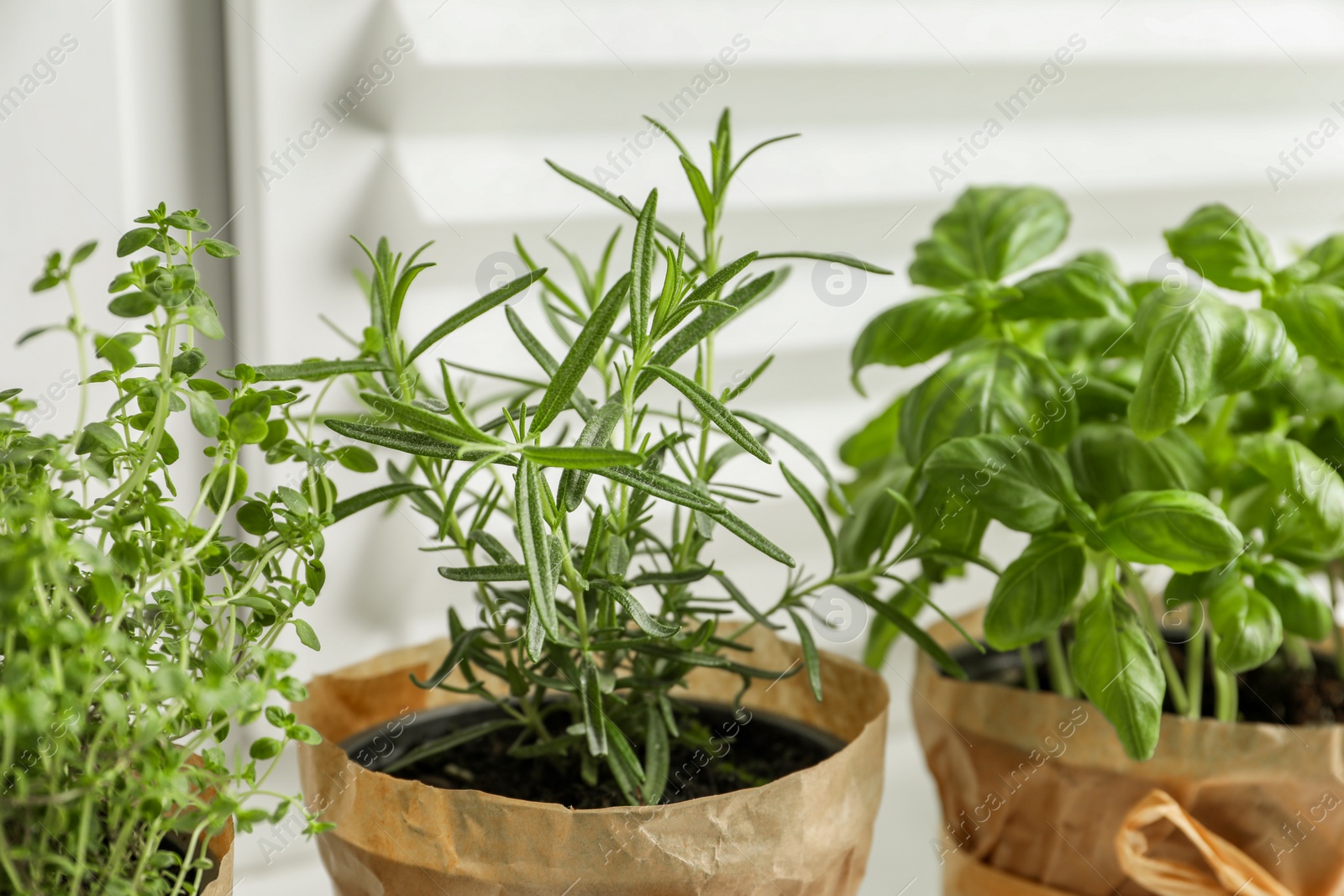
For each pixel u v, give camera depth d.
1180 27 1.17
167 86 0.80
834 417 1.13
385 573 0.91
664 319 0.57
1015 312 0.81
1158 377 0.69
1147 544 0.70
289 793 0.89
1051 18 1.11
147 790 0.46
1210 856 0.74
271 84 0.80
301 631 0.56
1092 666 0.72
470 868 0.59
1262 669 0.96
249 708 0.49
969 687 0.82
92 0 0.75
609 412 0.57
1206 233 0.80
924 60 1.04
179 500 0.85
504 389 0.93
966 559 0.76
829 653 0.82
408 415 0.51
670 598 0.72
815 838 0.63
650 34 0.93
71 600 0.44
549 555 0.52
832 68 1.01
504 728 0.77
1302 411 0.84
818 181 1.04
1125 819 0.77
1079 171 1.17
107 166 0.78
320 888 0.90
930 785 1.14
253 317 0.84
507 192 0.90
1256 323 0.71
